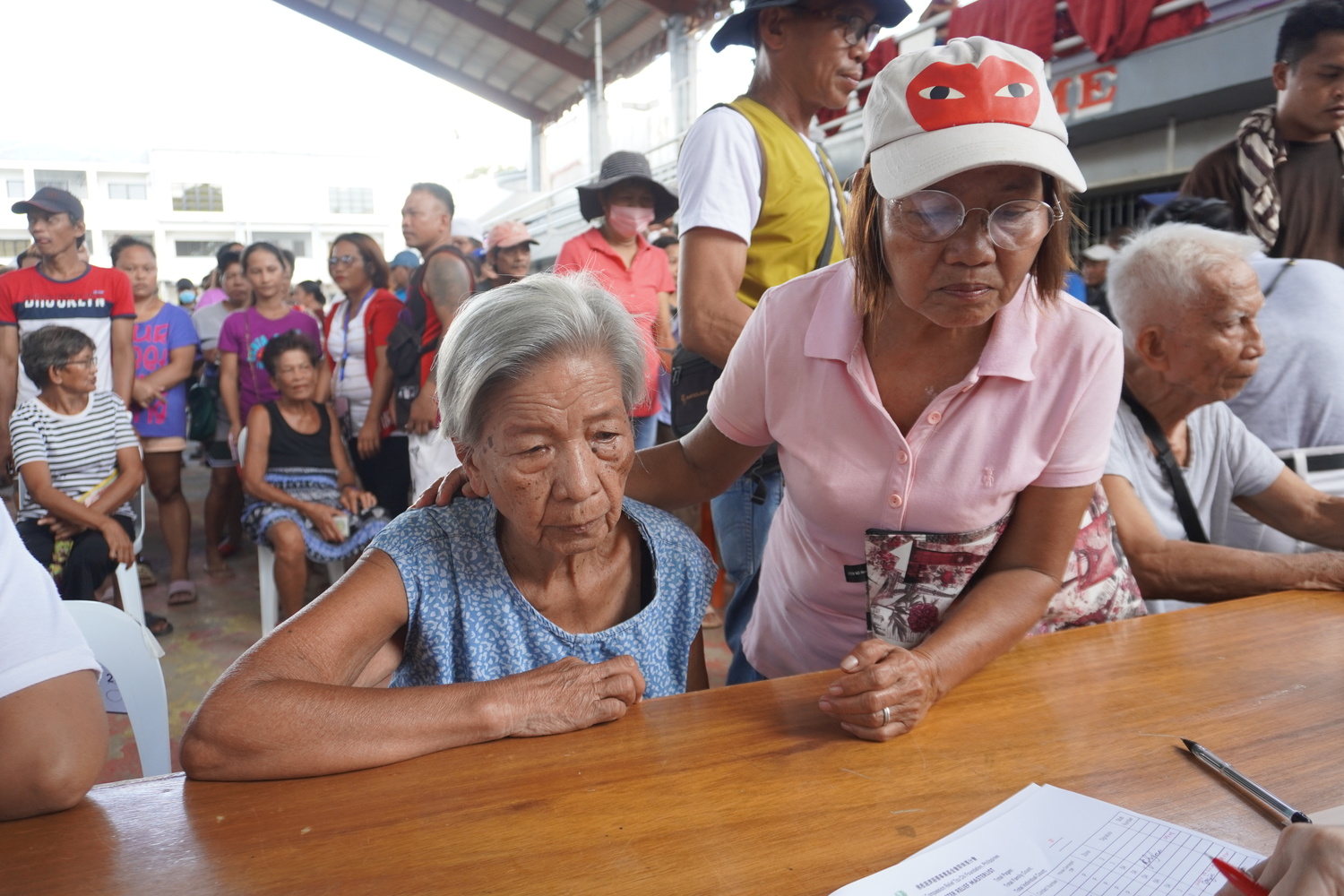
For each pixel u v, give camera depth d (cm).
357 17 1650
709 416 151
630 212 401
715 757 97
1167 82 529
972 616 119
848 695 102
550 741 101
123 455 343
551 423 104
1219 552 166
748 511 197
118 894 74
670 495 154
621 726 105
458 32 1546
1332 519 188
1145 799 88
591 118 1457
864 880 75
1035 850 79
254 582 464
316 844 81
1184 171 589
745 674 179
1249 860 78
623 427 111
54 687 94
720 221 182
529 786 91
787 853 80
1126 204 654
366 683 120
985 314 106
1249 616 142
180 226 2861
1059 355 122
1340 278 222
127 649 154
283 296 475
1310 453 213
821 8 184
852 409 131
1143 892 74
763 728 105
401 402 380
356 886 75
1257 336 165
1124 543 173
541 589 126
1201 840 81
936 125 100
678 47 1168
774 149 189
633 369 113
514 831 83
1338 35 262
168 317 447
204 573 483
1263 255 257
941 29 648
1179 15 516
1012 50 103
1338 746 98
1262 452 193
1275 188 287
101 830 84
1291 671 120
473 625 121
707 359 195
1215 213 240
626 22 1282
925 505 131
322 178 2981
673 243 597
